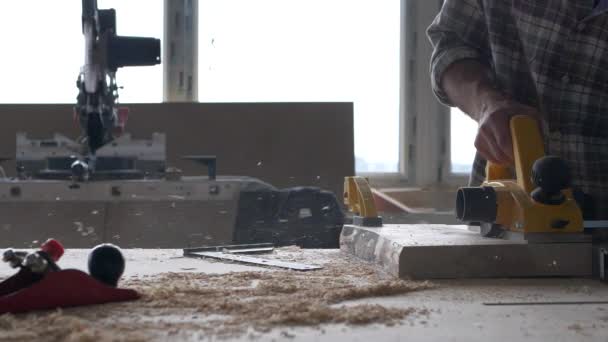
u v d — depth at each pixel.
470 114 1.08
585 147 1.11
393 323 0.61
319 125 2.85
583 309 0.68
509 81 1.13
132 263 1.11
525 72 1.13
